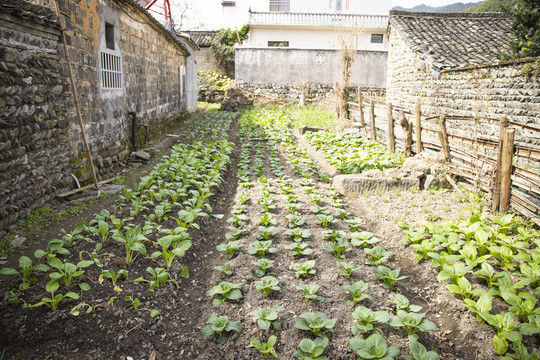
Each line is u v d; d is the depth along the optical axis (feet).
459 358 11.06
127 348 11.12
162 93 47.19
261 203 22.12
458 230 16.35
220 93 90.68
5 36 17.06
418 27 47.78
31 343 11.03
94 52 26.78
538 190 16.93
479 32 45.57
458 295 13.14
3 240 16.48
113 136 30.35
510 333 10.45
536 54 32.83
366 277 14.65
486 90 31.50
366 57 78.28
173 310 12.88
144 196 21.15
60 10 21.89
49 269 13.34
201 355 10.98
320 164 33.14
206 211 21.71
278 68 79.66
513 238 16.26
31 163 19.24
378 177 24.95
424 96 42.70
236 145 42.14
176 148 33.60
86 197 22.58
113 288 13.37
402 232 18.04
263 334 11.55
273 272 14.90
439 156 25.20
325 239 17.89
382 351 10.00
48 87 20.75
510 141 18.34
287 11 91.45
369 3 90.53
